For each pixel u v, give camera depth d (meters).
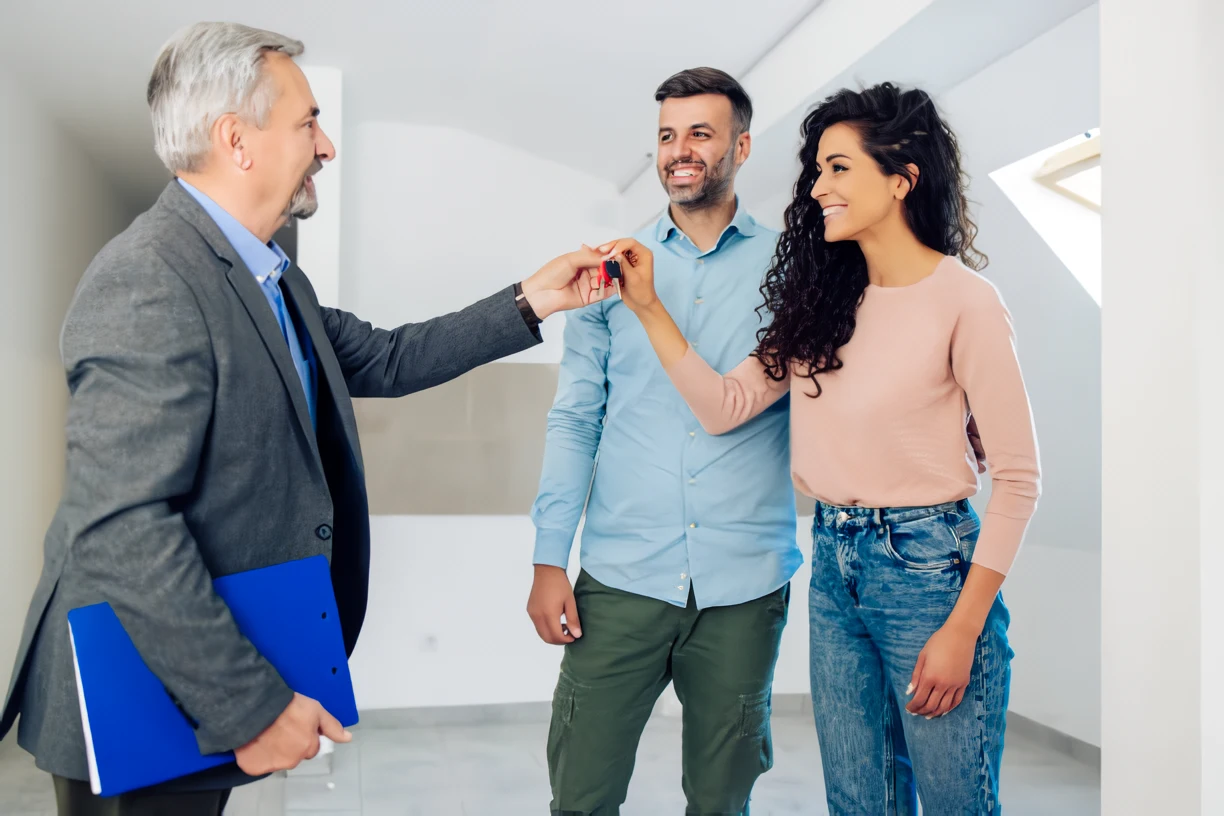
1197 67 1.53
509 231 4.91
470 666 4.32
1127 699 1.63
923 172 1.46
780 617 1.78
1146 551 1.60
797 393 1.57
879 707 1.53
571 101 4.18
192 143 1.21
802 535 4.47
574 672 1.79
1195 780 1.51
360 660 4.25
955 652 1.35
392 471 4.49
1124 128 1.66
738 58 3.53
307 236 3.82
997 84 2.81
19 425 4.12
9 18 3.47
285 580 1.17
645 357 1.77
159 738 1.03
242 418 1.14
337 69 3.93
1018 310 3.53
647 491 1.74
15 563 4.07
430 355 1.59
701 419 1.65
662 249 1.82
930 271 1.46
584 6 3.27
